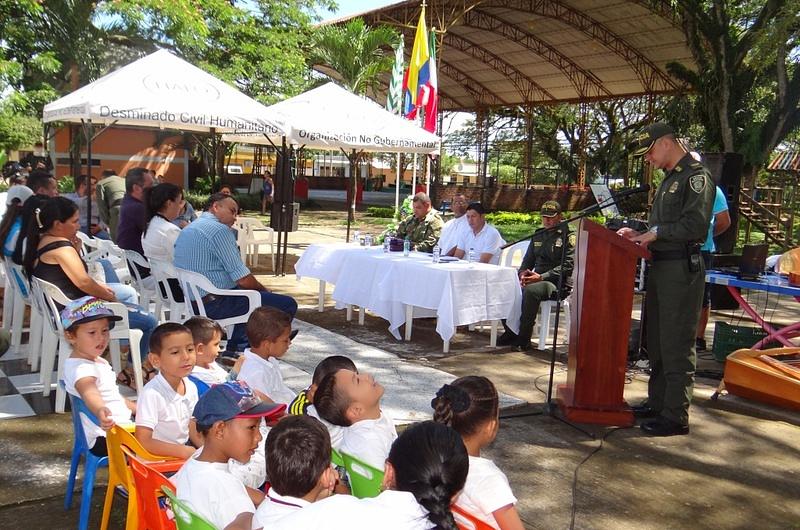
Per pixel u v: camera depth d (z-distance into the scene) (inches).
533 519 135.6
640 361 255.1
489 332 293.1
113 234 326.3
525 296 260.4
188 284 213.8
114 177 334.6
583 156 1385.3
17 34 599.5
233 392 90.7
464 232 299.6
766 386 203.5
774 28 635.5
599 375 188.9
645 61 1032.2
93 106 279.7
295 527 70.8
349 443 101.7
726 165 382.9
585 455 168.2
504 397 206.1
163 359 120.4
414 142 398.6
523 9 951.0
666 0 742.5
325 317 305.0
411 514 71.0
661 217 181.3
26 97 585.6
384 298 262.5
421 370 228.1
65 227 178.2
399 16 969.5
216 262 213.5
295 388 201.5
